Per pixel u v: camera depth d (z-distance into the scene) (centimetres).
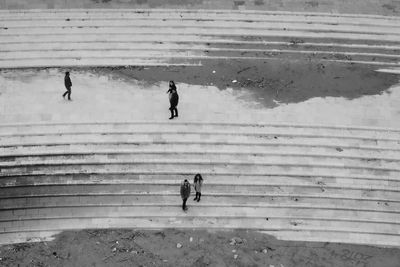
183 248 2055
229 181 2234
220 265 2011
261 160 2292
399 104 2523
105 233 2089
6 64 2581
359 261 2052
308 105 2495
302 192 2228
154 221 2128
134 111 2398
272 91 2558
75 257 2012
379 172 2294
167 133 2338
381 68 2716
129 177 2225
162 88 2531
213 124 2377
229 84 2577
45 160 2241
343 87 2598
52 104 2405
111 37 2727
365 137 2370
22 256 2012
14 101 2406
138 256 2023
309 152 2327
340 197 2219
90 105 2411
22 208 2133
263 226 2133
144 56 2675
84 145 2289
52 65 2606
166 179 2228
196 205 2172
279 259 2041
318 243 2100
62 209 2139
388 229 2147
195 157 2289
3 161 2230
